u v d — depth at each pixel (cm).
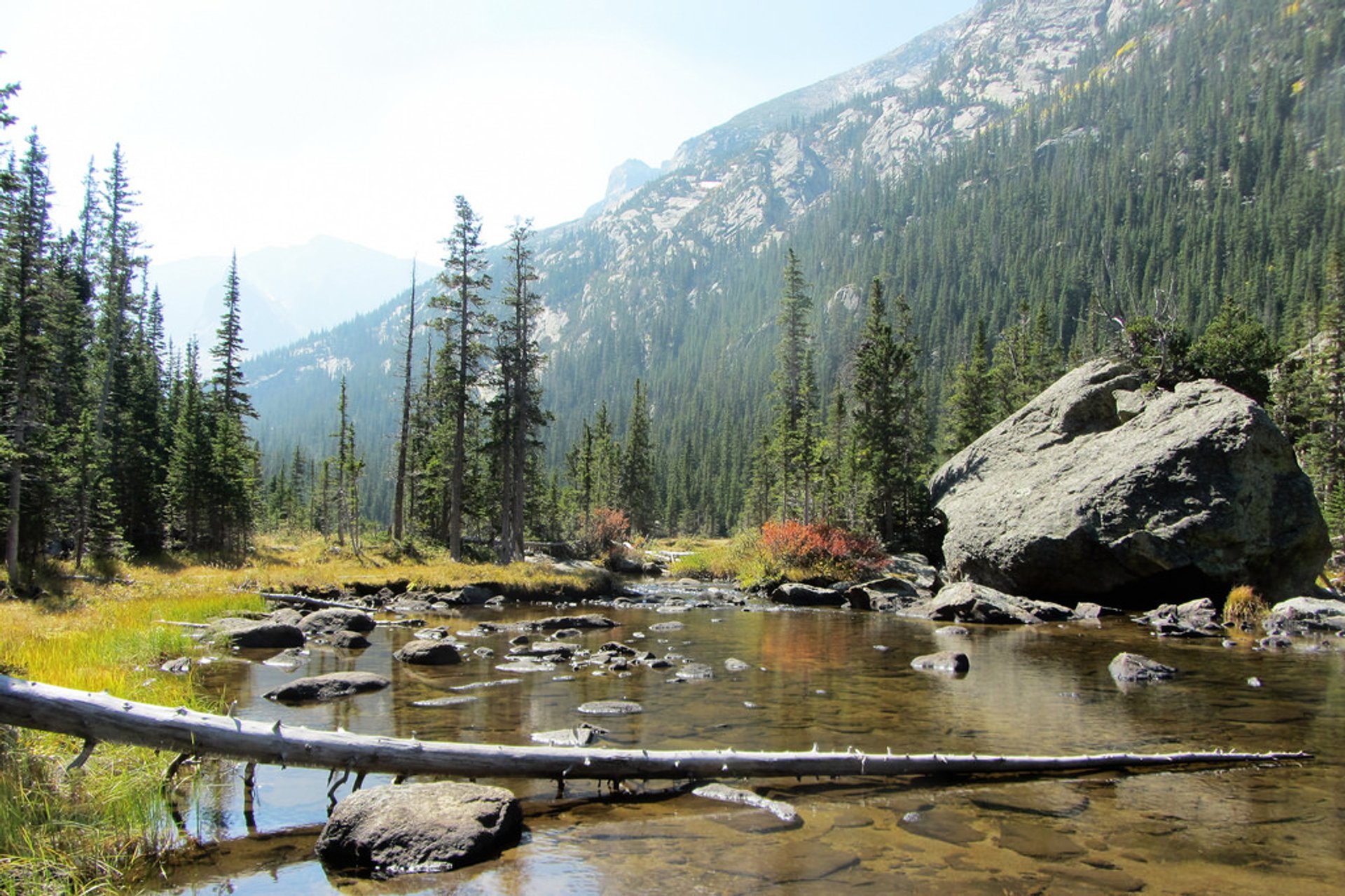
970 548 2995
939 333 15875
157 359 5403
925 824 731
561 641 1908
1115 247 16000
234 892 583
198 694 1166
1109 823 732
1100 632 2133
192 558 3825
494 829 670
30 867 583
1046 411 3325
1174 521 2412
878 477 4175
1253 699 1263
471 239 4106
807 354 6028
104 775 746
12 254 2617
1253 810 768
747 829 716
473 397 4247
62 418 3500
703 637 2031
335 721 1060
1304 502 2358
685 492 11350
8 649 1270
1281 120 19188
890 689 1340
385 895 578
